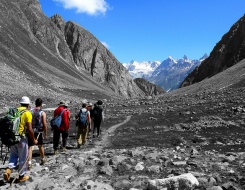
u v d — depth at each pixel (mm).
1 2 178125
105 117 30422
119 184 8312
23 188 8383
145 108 37719
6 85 72250
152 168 9633
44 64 143625
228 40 137250
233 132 18344
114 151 13539
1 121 8484
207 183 7801
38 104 11219
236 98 34406
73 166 10766
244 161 10570
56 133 13703
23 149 8797
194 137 17359
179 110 30328
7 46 124750
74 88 122188
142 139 17453
